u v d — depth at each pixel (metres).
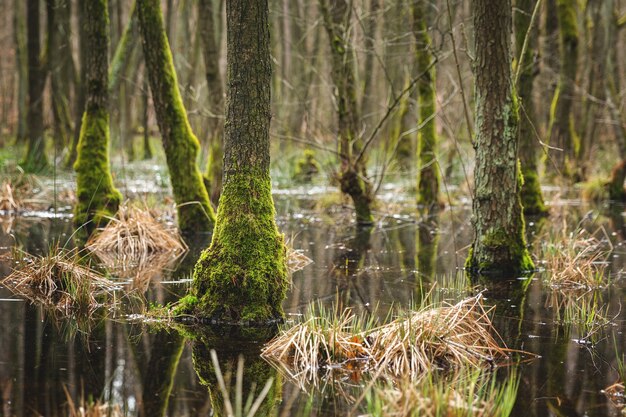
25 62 27.36
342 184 14.22
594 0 22.34
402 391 4.64
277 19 24.73
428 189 16.75
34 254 10.20
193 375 5.48
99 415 4.41
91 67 12.28
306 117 14.84
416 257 10.97
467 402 4.77
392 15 17.00
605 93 21.11
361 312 7.40
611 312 7.57
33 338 6.37
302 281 9.06
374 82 23.92
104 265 9.93
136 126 31.22
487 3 9.08
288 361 5.86
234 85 6.91
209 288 7.06
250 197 6.99
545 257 10.37
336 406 4.91
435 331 5.96
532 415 4.80
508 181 9.58
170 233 11.62
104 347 6.13
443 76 19.69
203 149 19.38
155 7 12.05
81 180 12.43
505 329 6.90
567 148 21.38
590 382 5.42
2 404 4.79
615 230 13.70
